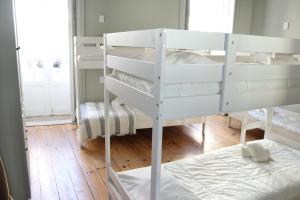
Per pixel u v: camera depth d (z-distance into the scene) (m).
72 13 3.99
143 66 1.39
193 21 4.76
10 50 1.96
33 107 4.52
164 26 4.47
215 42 1.40
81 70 4.18
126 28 4.25
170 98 1.31
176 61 1.37
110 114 3.38
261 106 1.69
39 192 2.38
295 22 4.16
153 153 1.35
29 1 4.10
